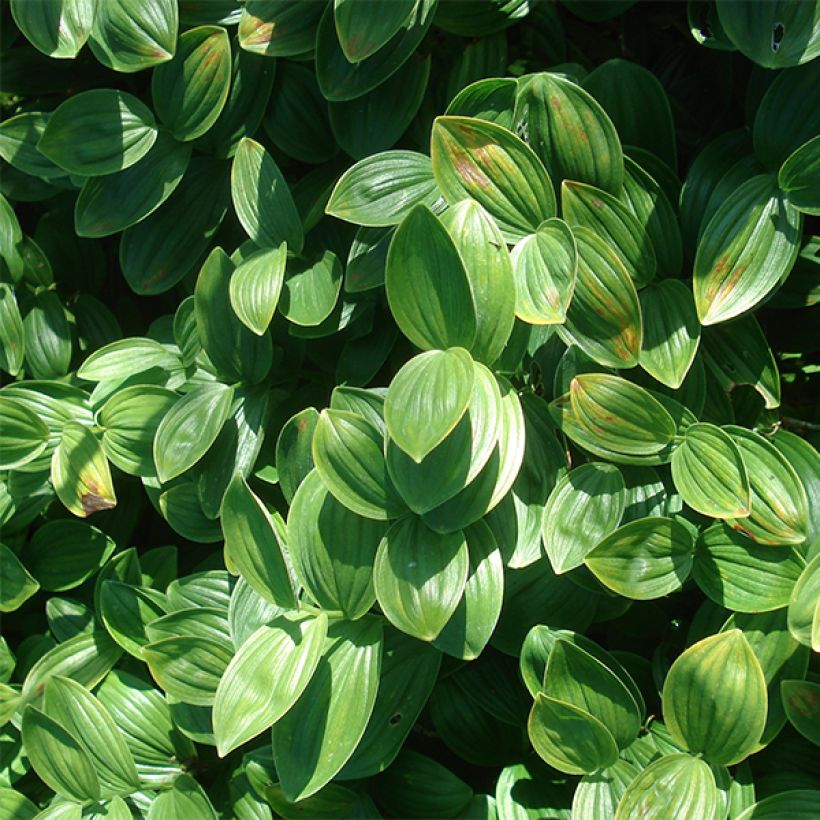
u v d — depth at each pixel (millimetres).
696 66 1004
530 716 894
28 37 963
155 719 1008
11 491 1028
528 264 896
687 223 934
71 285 1103
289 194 967
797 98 901
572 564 892
